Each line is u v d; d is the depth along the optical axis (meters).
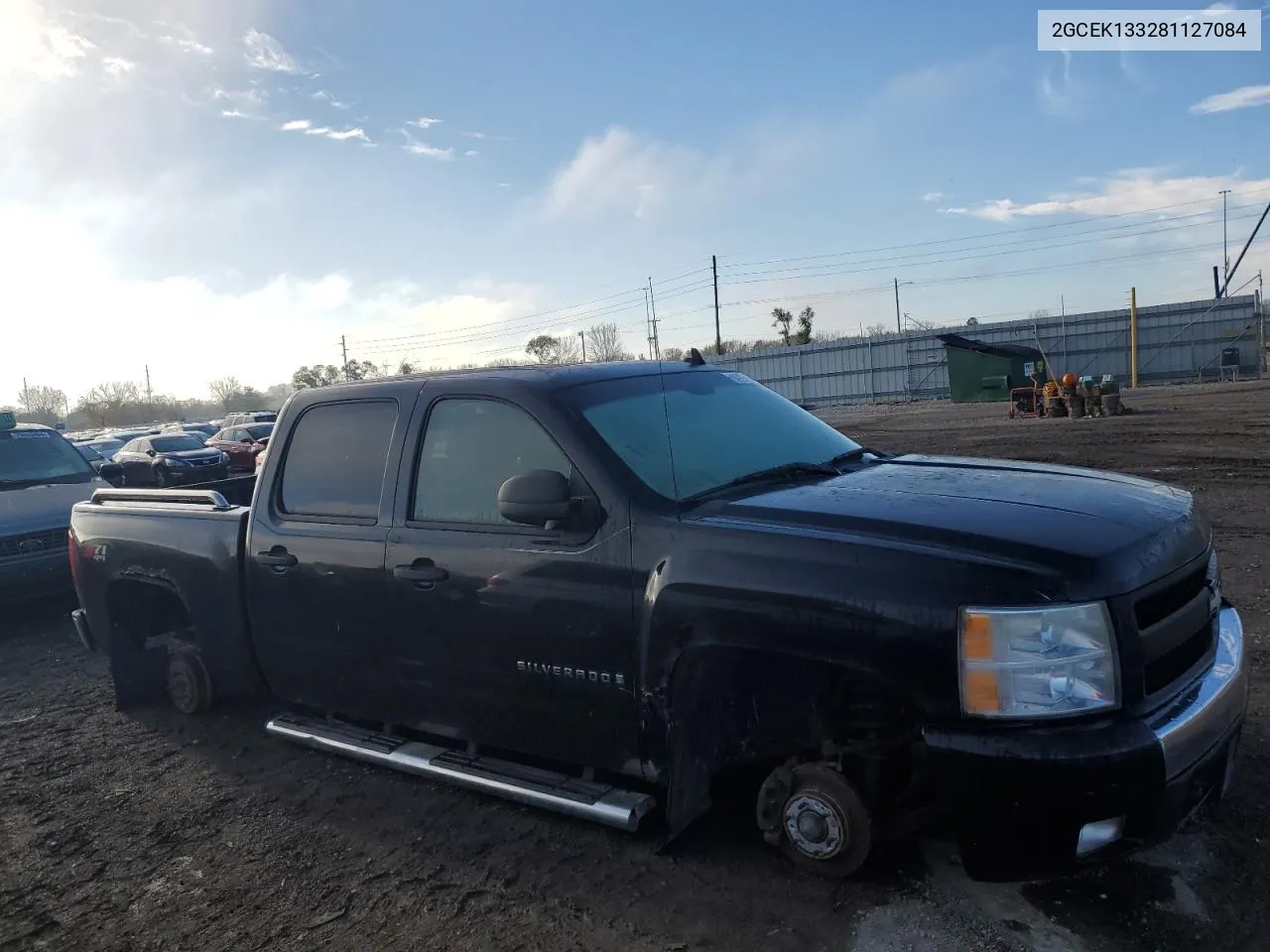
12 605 8.20
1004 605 2.63
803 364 48.38
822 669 3.01
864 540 2.89
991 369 33.75
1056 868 2.66
